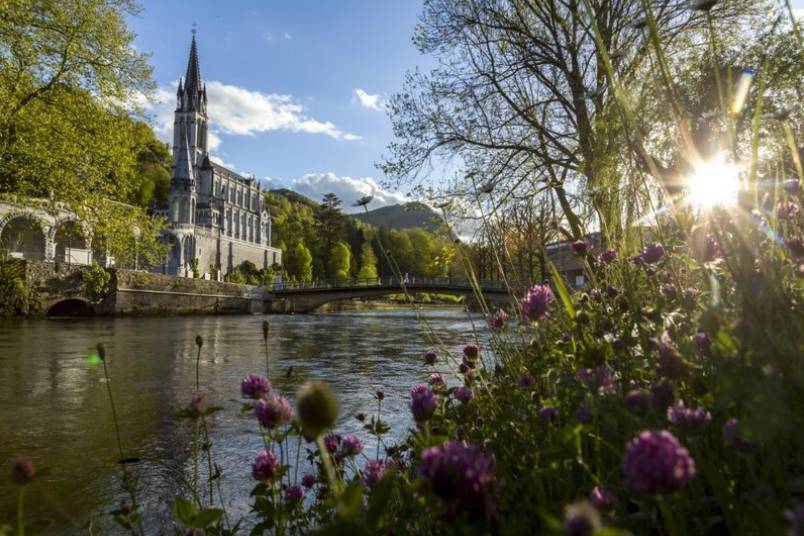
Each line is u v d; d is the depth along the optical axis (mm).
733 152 1343
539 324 2395
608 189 2568
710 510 1258
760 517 853
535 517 1316
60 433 5977
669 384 1245
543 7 11766
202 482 4410
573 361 1871
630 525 1162
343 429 5641
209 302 45875
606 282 2506
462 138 12789
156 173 92438
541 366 2088
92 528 3510
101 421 6512
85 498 4074
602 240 2852
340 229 120312
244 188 105688
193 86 99750
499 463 1705
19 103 16688
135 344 16000
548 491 1432
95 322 27562
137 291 37500
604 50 1481
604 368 1526
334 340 18875
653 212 2082
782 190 1826
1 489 4262
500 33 12883
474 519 793
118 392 8359
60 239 44750
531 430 1765
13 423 6406
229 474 4602
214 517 1263
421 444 1429
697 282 2182
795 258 1735
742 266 1268
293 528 2123
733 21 7586
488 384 2602
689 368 1330
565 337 2107
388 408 6914
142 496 4102
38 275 30625
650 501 1123
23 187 17031
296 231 128125
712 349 1356
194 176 87312
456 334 20094
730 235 1395
